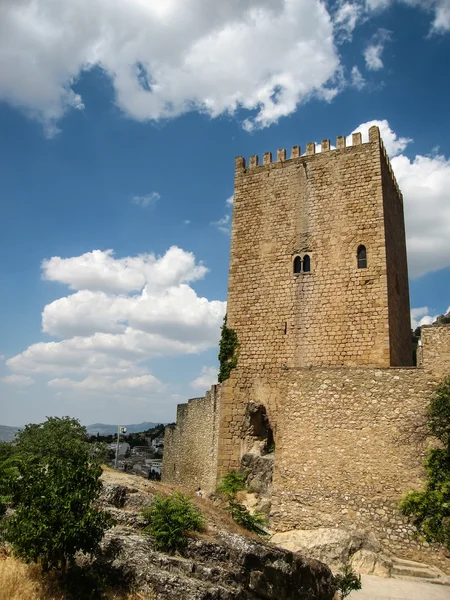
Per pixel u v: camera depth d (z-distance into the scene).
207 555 13.60
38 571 11.48
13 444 26.33
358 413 22.33
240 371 31.86
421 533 19.02
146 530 14.02
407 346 34.34
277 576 14.00
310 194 32.81
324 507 21.70
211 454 35.78
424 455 20.52
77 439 25.00
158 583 11.78
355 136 32.41
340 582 16.56
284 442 23.47
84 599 11.09
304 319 30.86
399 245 34.88
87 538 11.64
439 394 19.81
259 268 33.12
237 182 35.62
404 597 16.23
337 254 30.92
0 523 12.70
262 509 24.72
